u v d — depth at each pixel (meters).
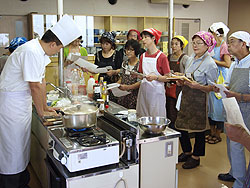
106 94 2.99
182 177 3.23
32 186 2.97
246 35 2.60
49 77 5.18
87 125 1.97
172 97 3.79
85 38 5.90
